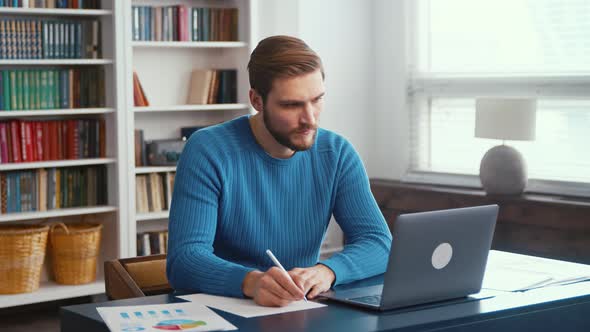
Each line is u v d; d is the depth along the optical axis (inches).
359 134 236.2
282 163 91.5
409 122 229.8
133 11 197.8
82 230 190.5
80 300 204.7
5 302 180.4
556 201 179.8
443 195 200.4
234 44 206.5
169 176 205.2
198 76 210.4
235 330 65.7
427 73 225.8
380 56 235.6
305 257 93.7
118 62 192.2
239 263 91.0
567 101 196.5
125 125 194.5
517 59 206.7
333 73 229.5
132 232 197.8
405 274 72.8
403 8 228.4
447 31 221.8
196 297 78.3
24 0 185.3
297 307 74.1
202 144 89.4
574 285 84.4
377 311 72.6
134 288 94.0
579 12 193.3
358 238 93.2
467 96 216.2
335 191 95.6
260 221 90.6
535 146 203.6
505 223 188.7
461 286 77.7
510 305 75.1
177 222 86.2
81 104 194.7
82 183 197.0
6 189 187.6
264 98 83.4
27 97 188.1
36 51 187.5
